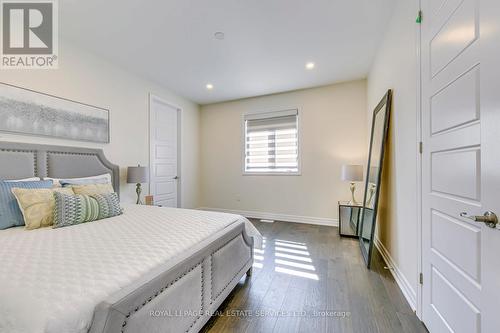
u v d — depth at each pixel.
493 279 0.88
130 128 3.38
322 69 3.34
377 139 2.64
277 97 4.34
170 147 4.30
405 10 1.79
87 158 2.70
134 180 3.11
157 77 3.61
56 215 1.75
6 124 2.08
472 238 1.00
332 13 2.15
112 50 2.80
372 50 2.81
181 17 2.20
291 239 3.18
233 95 4.46
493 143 0.87
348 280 2.03
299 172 4.16
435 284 1.32
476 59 0.96
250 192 4.60
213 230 1.66
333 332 1.40
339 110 3.87
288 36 2.52
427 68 1.42
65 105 2.53
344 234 3.32
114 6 2.03
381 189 2.59
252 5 2.04
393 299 1.74
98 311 0.77
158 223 1.81
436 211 1.32
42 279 0.91
